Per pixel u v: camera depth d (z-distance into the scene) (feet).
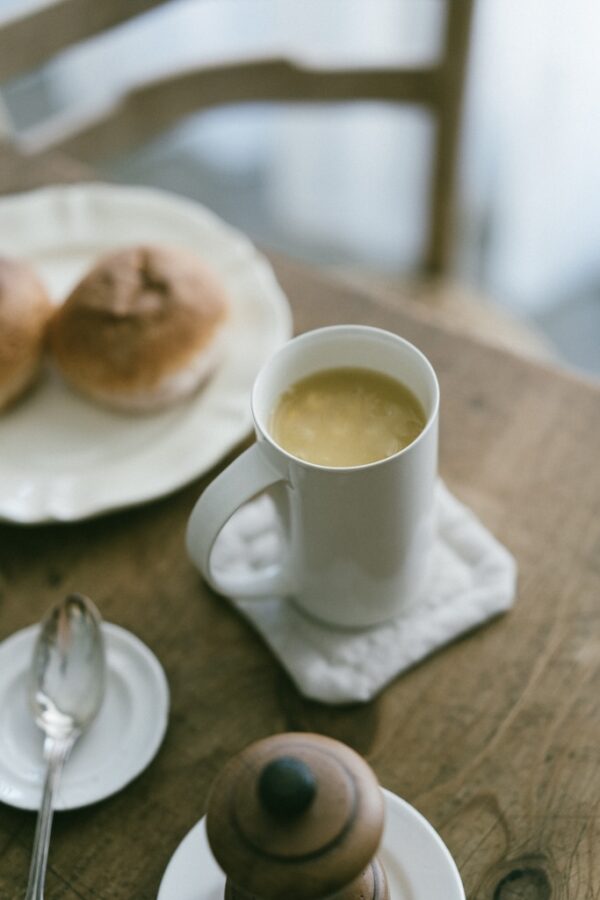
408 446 1.79
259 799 1.47
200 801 1.89
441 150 3.63
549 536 2.15
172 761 1.94
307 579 1.96
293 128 5.74
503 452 2.27
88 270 2.66
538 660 2.00
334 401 1.97
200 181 6.54
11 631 2.11
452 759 1.91
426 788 1.88
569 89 4.71
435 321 2.49
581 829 1.83
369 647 2.01
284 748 1.53
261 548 2.13
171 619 2.10
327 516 1.83
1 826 1.88
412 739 1.93
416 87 3.36
